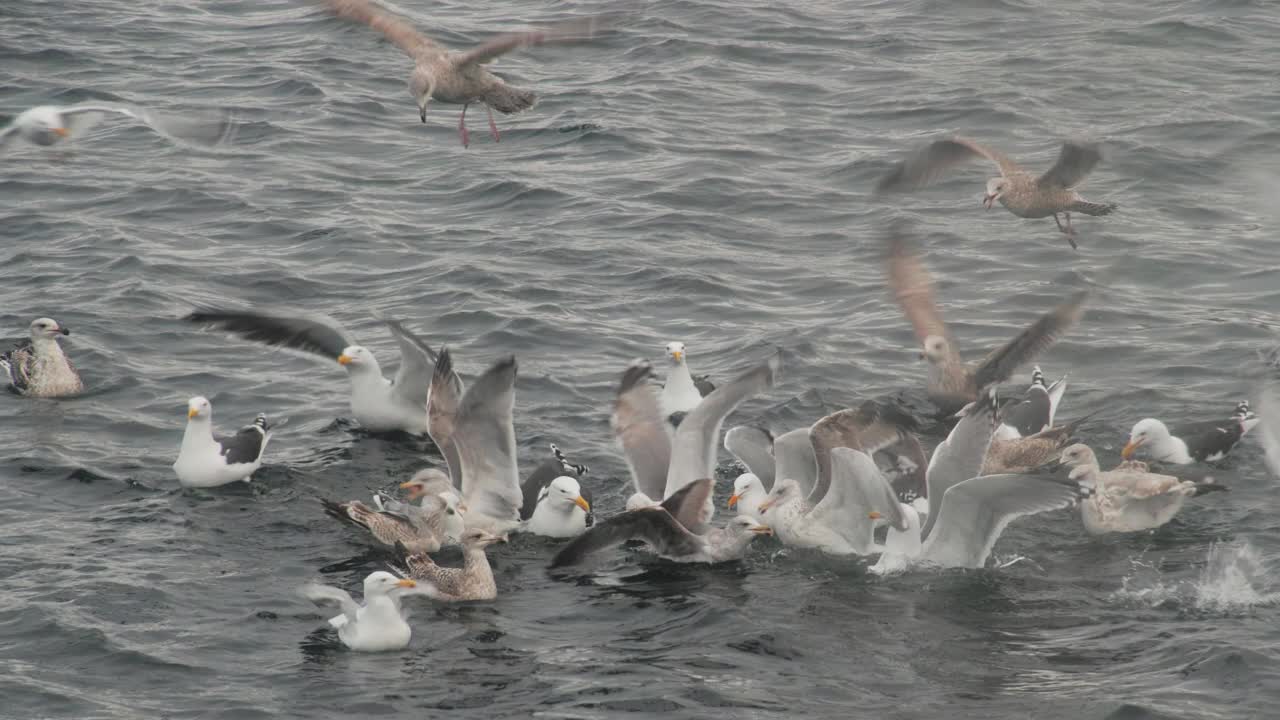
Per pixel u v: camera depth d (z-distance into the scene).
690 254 26.66
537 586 16.28
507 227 27.88
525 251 26.70
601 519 17.81
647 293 25.19
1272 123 31.94
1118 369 22.09
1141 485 17.09
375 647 14.65
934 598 15.87
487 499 17.48
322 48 37.47
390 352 22.83
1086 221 27.83
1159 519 17.30
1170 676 13.99
